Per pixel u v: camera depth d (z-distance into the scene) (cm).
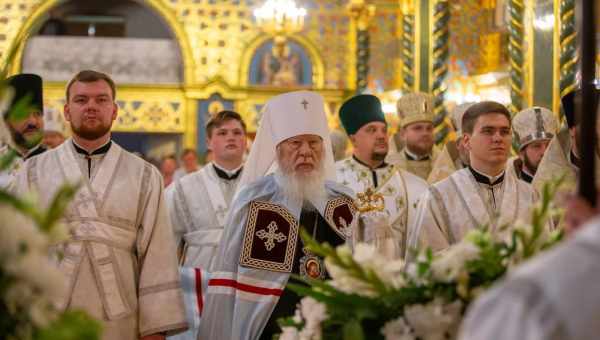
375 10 1950
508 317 175
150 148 2073
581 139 241
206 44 2000
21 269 233
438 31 1255
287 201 508
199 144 1998
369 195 630
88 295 484
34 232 238
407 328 289
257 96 1998
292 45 2008
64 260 482
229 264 500
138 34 2403
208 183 711
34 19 1972
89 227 489
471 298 289
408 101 782
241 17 2008
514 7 968
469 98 1841
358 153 666
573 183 527
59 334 230
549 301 172
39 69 2136
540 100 901
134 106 2002
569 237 201
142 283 502
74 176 495
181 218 705
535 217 293
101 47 2156
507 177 532
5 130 277
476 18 1859
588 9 247
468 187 526
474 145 527
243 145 717
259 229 501
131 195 501
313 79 2002
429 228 521
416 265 300
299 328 332
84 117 494
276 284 494
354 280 298
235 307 494
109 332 487
